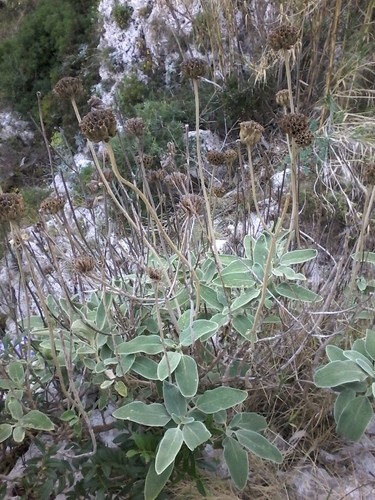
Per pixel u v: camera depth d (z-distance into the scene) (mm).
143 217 2623
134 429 1532
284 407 1731
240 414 1493
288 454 1611
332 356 1484
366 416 1375
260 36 3754
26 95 5234
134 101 4449
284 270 1546
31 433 1528
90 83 4930
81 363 1658
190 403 1474
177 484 1507
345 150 2906
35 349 1569
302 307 1680
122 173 3393
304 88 3602
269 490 1506
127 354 1491
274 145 3070
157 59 4449
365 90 3258
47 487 1376
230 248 2047
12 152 4988
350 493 1517
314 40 3324
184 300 1672
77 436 1451
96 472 1412
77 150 4715
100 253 1718
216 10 3707
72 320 1539
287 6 3430
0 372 1548
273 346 1628
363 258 1664
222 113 3754
